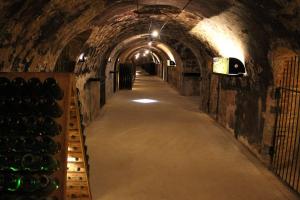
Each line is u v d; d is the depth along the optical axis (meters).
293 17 3.73
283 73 5.36
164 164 5.77
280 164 5.48
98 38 8.09
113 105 12.77
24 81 2.91
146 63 39.91
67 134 3.00
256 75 6.18
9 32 3.32
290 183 5.00
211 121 9.85
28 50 4.06
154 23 9.45
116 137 7.63
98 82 10.52
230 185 4.86
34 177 2.86
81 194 4.11
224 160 6.08
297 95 5.50
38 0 3.37
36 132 2.87
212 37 7.86
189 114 11.00
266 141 5.75
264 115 5.89
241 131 7.33
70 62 7.04
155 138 7.61
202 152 6.57
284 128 5.59
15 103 2.85
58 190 3.02
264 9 4.14
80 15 5.03
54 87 2.89
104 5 5.44
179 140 7.48
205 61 11.01
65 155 3.00
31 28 3.79
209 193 4.55
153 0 5.98
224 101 8.95
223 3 5.06
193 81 16.16
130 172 5.32
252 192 4.63
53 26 4.40
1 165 2.84
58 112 2.94
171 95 16.48
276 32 4.47
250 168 5.66
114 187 4.69
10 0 2.87
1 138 2.83
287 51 4.77
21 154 2.87
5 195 2.87
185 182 4.94
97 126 8.82
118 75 18.86
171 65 20.06
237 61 7.14
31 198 2.88
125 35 11.19
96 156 6.15
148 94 16.80
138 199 4.31
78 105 3.46
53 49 5.05
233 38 6.46
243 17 5.06
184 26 8.71
